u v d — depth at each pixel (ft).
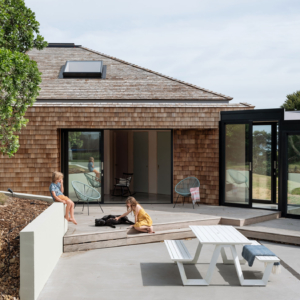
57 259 18.07
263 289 14.80
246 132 29.50
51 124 30.48
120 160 42.98
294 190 27.30
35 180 30.89
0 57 17.63
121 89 35.45
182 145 32.40
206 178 31.81
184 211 28.27
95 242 20.48
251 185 29.30
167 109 30.73
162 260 18.61
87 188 29.66
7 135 20.29
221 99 34.01
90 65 40.88
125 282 15.43
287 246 21.62
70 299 13.53
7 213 19.56
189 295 14.12
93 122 30.55
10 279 14.40
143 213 22.26
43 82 36.27
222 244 15.07
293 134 27.09
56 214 17.74
